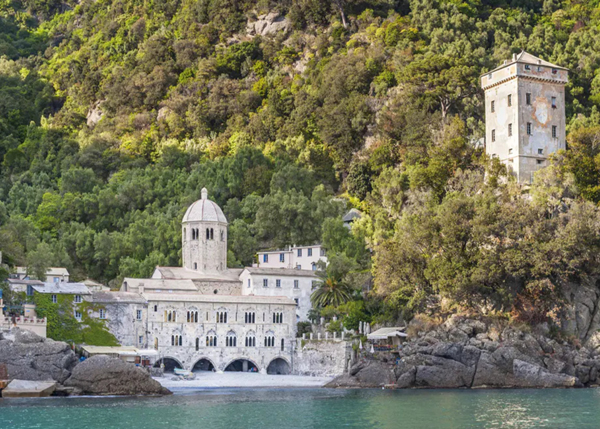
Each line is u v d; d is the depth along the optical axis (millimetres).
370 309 141000
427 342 122312
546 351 121375
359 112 196875
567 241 122688
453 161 158000
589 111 196250
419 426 78312
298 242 174250
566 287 128625
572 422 80000
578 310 128750
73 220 188875
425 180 157375
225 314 138125
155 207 188375
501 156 152250
